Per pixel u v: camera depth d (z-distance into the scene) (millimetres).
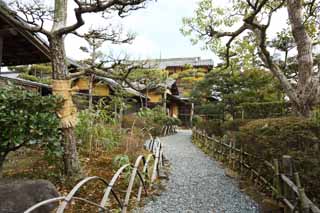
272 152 3896
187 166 6977
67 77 4258
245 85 11461
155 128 12148
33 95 3510
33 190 3006
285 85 5734
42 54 6906
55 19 4145
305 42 5438
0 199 2756
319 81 5219
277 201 3660
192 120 19750
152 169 5371
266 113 10203
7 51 6758
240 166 5957
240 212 3723
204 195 4484
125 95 10336
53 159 4352
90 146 6020
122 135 7680
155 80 13648
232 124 10008
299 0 5555
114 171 4969
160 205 3920
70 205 3467
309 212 2594
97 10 3984
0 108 3166
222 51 8750
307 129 3562
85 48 9781
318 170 3088
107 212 2852
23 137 3322
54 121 3609
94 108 9102
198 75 20953
